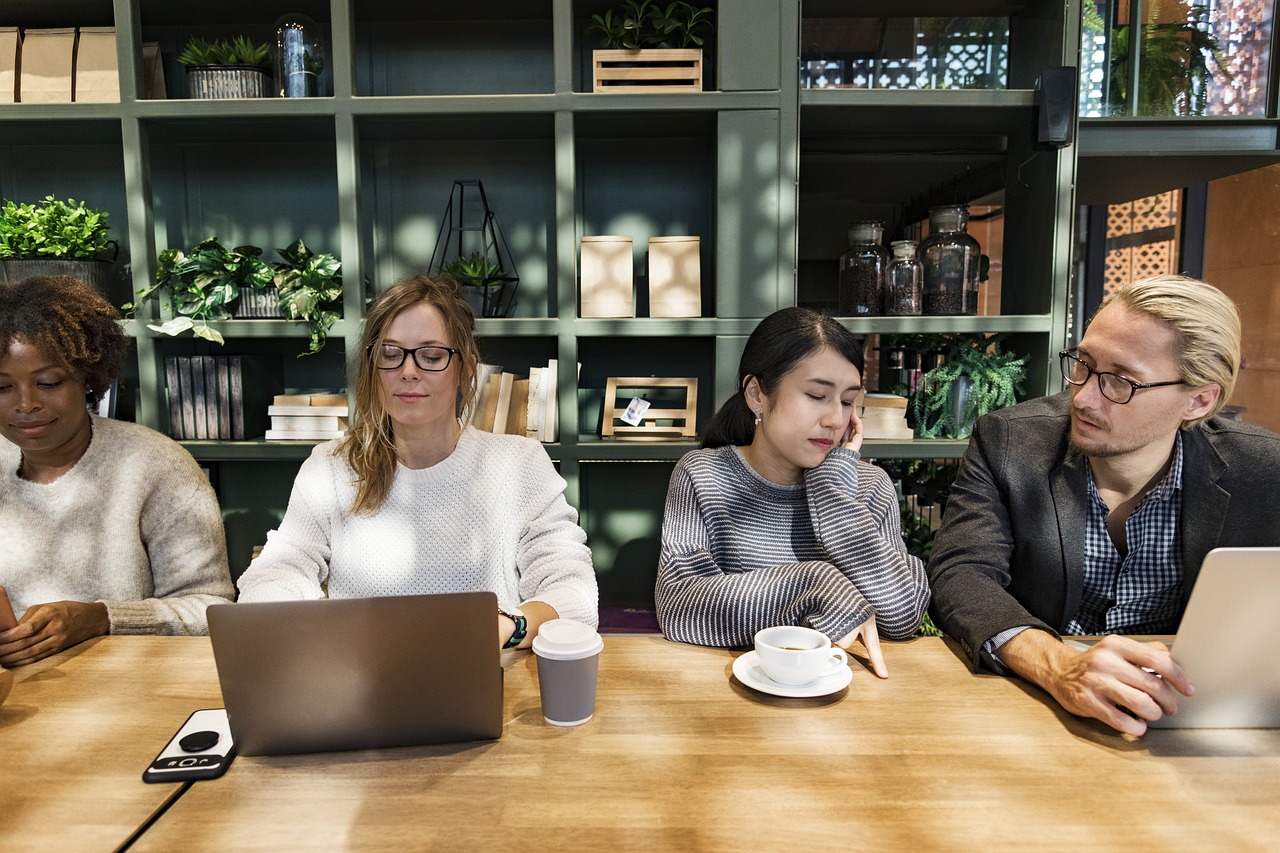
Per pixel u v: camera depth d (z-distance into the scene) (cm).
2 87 246
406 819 82
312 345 246
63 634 129
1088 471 144
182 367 252
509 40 269
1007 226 271
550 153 274
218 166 274
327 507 153
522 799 86
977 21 253
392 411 147
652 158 273
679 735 100
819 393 142
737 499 154
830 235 307
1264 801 85
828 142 275
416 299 146
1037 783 89
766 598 129
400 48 269
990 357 255
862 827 80
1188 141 248
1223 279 407
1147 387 124
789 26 235
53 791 88
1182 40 245
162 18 266
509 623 123
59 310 148
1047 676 109
